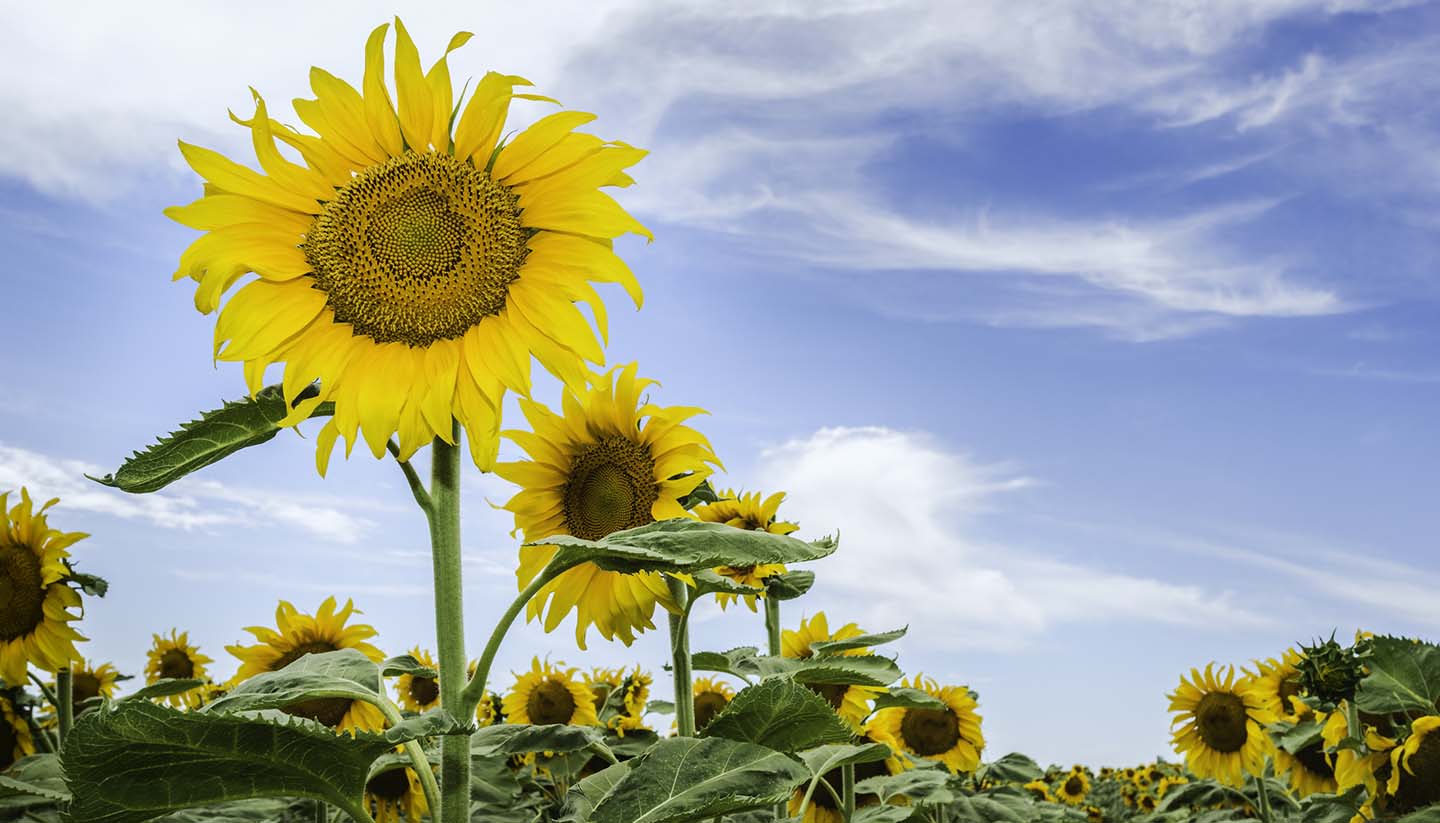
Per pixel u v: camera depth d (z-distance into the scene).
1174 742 10.28
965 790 10.26
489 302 3.26
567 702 9.31
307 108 3.25
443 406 3.03
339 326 3.25
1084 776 18.12
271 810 5.35
